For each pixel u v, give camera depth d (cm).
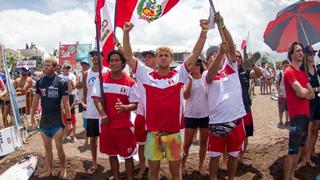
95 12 534
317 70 659
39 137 1002
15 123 862
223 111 493
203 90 574
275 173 620
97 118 628
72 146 877
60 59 2119
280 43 659
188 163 664
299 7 633
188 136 595
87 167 657
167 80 448
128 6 512
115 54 509
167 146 447
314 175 602
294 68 530
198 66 572
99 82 524
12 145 821
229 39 490
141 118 579
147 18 507
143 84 453
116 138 529
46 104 587
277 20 652
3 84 1052
